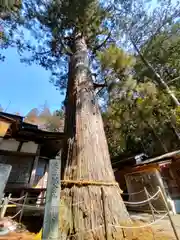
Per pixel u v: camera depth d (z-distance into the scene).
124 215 2.76
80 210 2.61
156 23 9.00
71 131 4.04
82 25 7.08
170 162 6.46
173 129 8.75
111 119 7.66
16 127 6.14
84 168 3.17
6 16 6.18
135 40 9.52
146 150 10.52
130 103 6.57
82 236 2.31
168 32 8.73
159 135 9.74
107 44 8.23
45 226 2.05
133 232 2.48
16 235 3.08
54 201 2.27
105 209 2.53
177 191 6.46
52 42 7.68
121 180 9.26
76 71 5.62
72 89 5.15
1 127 5.10
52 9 6.88
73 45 7.39
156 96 6.78
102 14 7.54
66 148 3.83
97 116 4.36
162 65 9.66
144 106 6.56
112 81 5.02
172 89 8.19
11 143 7.01
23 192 6.21
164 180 6.71
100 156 3.48
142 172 7.26
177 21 8.62
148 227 2.74
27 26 6.87
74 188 2.91
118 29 8.37
